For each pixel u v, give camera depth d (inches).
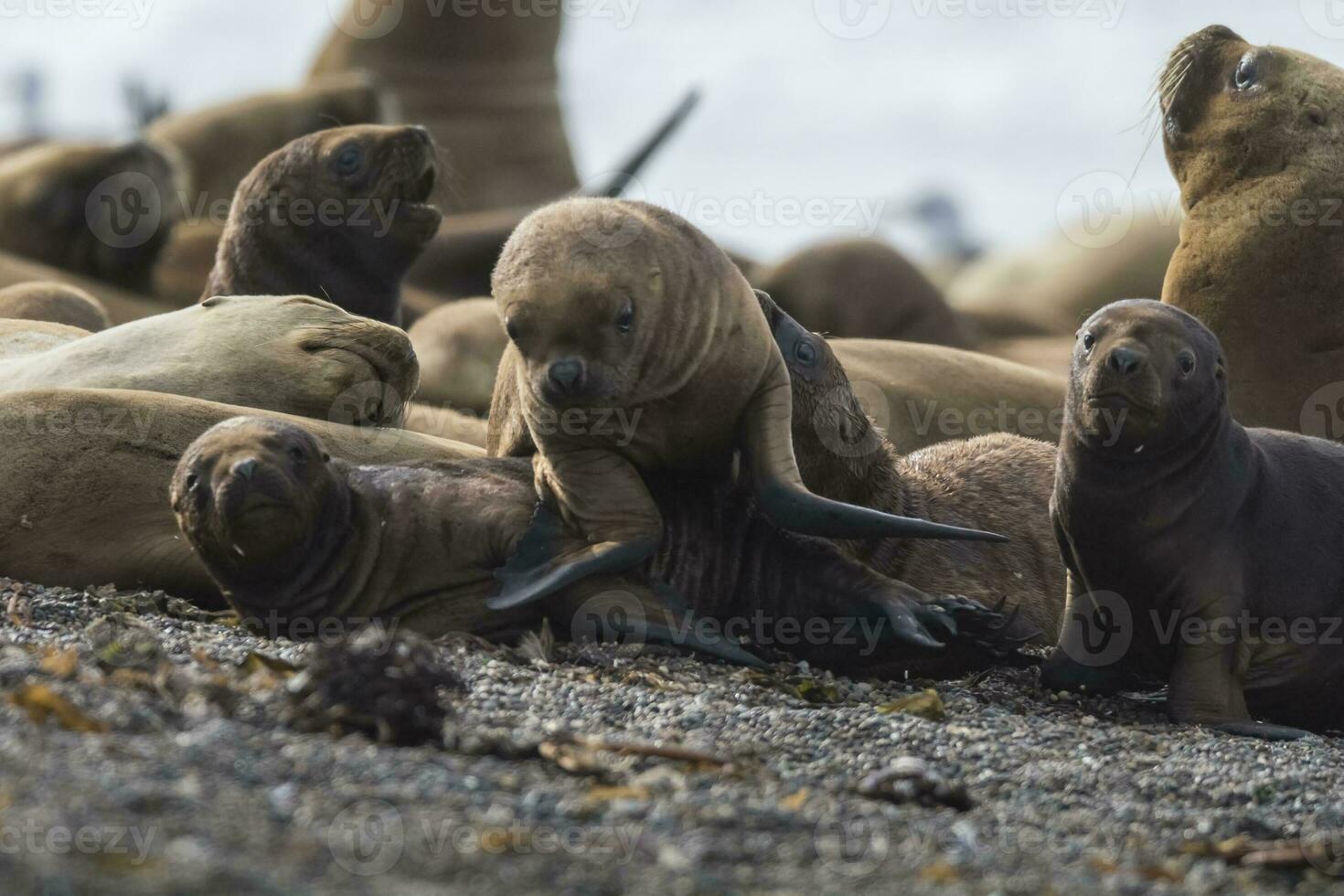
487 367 1758.1
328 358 1233.4
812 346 1096.2
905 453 1526.8
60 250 2187.5
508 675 872.9
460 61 2901.1
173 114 2775.6
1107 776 776.3
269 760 624.4
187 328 1250.0
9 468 1064.2
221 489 924.6
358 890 498.6
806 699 924.6
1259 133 1425.9
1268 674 993.5
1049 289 3006.9
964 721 876.0
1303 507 1007.6
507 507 993.5
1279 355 1400.1
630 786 655.1
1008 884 565.3
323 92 2674.7
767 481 969.5
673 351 945.5
